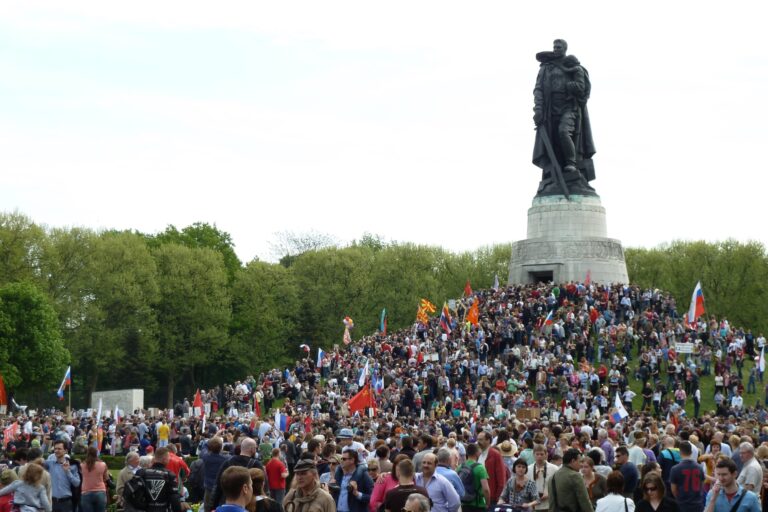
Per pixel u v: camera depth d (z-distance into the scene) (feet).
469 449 106.73
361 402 230.07
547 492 101.91
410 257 535.19
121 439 230.68
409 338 332.39
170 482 101.09
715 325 320.29
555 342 305.94
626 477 104.99
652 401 272.10
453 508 92.73
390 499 85.15
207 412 292.81
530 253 378.32
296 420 223.10
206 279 467.93
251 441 98.78
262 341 493.36
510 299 343.67
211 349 466.70
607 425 175.83
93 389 445.37
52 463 118.42
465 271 549.13
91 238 438.81
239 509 59.57
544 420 207.62
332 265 515.50
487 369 291.17
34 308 377.30
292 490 83.05
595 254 372.79
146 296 447.42
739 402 268.41
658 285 515.91
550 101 384.06
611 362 295.07
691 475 99.14
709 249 507.71
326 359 334.44
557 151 385.70
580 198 378.12
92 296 435.53
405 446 108.27
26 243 415.85
